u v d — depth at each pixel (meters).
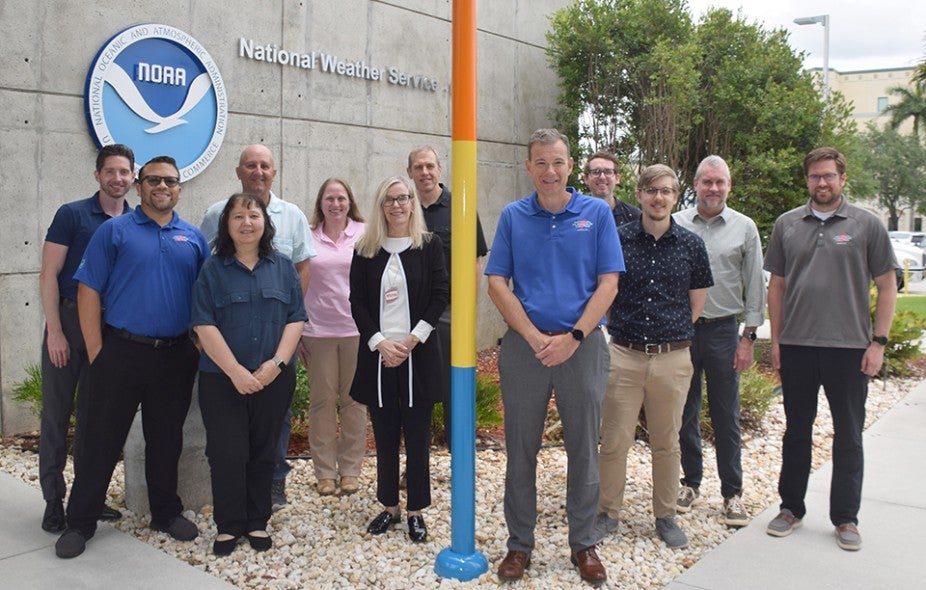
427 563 3.79
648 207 3.87
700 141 10.04
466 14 3.45
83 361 4.06
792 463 4.23
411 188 4.04
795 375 4.15
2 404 5.59
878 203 47.31
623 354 3.93
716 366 4.41
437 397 4.04
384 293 3.97
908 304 15.99
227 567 3.71
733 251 4.38
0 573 3.55
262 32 7.00
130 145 6.12
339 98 7.67
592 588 3.55
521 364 3.55
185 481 4.33
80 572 3.57
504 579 3.58
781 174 9.41
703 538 4.20
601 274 3.49
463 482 3.64
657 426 4.00
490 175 9.43
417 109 8.52
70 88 5.80
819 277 4.02
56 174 5.77
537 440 3.62
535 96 10.04
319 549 3.92
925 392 7.86
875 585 3.62
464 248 3.56
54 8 5.68
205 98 6.56
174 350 3.85
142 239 3.76
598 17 9.65
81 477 3.78
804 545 4.05
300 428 5.72
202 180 6.63
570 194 3.58
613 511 4.08
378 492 4.16
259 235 3.78
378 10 8.02
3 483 4.67
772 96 9.45
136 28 6.05
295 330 3.92
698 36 9.78
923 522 4.39
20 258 5.63
